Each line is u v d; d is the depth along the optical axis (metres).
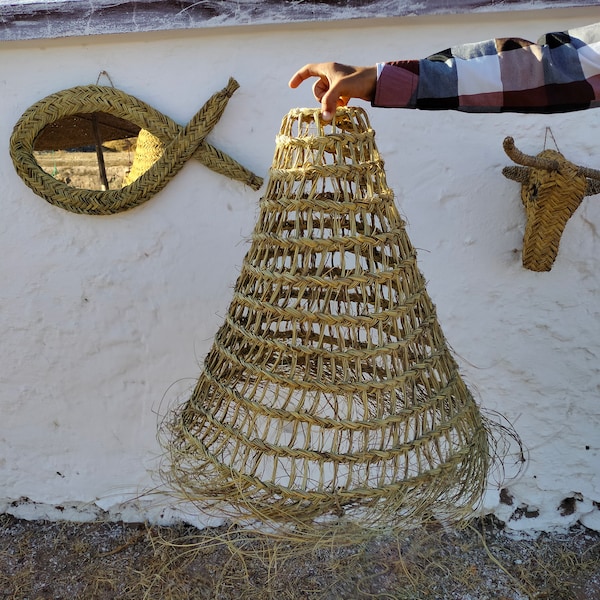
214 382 1.39
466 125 2.00
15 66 2.02
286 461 2.10
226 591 2.07
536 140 2.00
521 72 1.32
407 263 1.35
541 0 1.83
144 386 2.23
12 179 2.09
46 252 2.14
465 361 2.02
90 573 2.16
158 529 2.35
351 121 1.37
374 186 1.36
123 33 1.92
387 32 1.94
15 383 2.26
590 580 2.10
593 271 2.08
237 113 2.02
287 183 1.34
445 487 1.30
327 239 1.30
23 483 2.37
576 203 1.79
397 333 1.31
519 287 2.10
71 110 2.00
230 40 1.97
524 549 2.24
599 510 2.28
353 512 1.32
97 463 2.33
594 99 1.32
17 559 2.23
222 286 2.12
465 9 1.84
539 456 2.24
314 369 1.56
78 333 2.20
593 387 2.17
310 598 2.04
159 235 2.11
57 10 1.90
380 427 1.26
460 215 2.06
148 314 2.17
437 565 2.14
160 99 2.02
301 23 1.89
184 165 2.05
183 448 1.41
